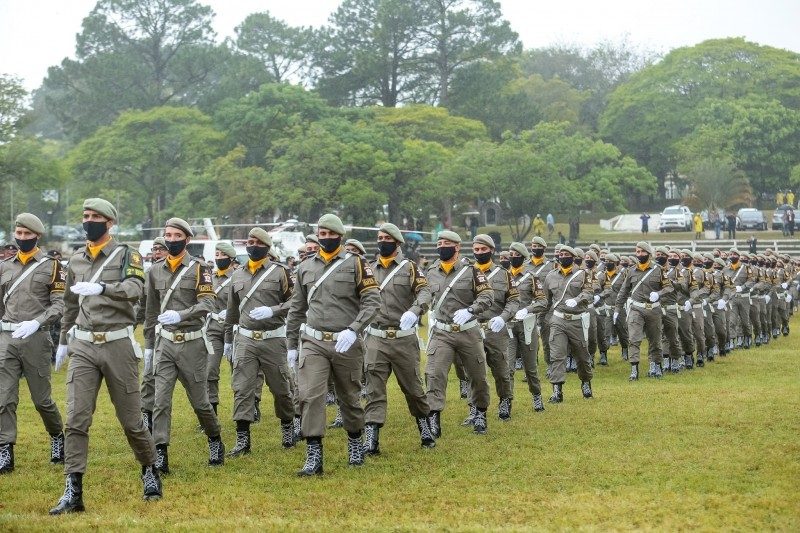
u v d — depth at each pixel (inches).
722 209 2669.8
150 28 2571.4
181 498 353.4
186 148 2226.9
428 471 396.8
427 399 456.4
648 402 558.9
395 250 447.2
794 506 325.1
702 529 300.0
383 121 2455.7
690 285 780.6
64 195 2709.2
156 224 2182.6
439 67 2800.2
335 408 576.7
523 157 2124.8
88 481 385.7
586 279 589.0
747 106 2812.5
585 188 2228.1
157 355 412.2
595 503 334.6
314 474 392.2
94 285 333.1
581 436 461.4
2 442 403.5
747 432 454.6
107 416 541.3
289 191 2023.9
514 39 2795.3
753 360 837.8
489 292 468.1
